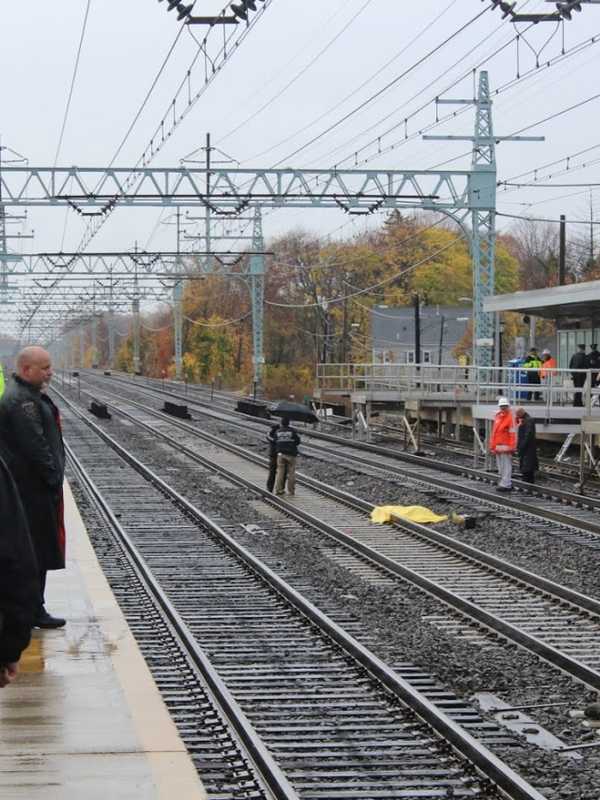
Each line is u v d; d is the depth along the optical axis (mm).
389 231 124312
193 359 140125
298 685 14148
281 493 34406
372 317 114688
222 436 59219
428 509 31266
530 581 20859
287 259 128625
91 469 42781
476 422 41031
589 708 13000
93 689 11156
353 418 55781
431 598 19891
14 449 12234
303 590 20469
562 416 38156
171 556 24094
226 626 17578
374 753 11469
